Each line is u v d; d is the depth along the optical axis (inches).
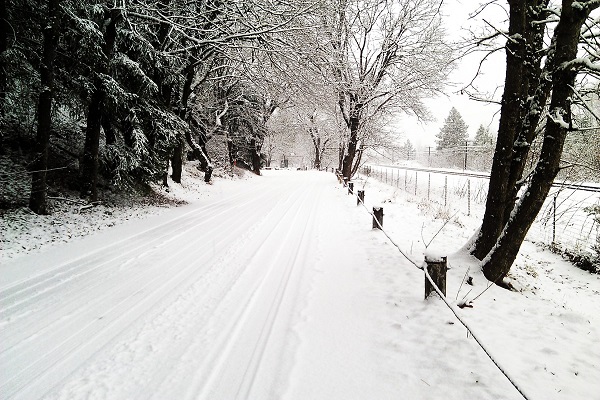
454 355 159.5
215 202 640.4
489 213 279.7
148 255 302.5
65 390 135.2
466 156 1689.2
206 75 753.0
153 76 569.9
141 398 131.6
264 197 724.7
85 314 195.3
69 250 306.8
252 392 135.8
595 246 412.8
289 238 368.5
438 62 789.9
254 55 613.0
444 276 204.2
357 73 963.3
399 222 452.4
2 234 309.9
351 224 439.5
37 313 195.0
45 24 365.4
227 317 194.5
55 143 520.7
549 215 561.0
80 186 475.5
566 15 207.6
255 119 1304.1
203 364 152.3
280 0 537.0
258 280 249.3
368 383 143.2
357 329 185.0
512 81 259.4
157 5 524.1
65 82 434.6
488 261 262.4
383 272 265.6
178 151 729.0
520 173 279.7
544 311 215.0
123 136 493.4
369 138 1173.1
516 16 251.4
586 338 182.1
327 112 1153.4
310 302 215.6
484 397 132.9
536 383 140.9
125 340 170.1
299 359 157.5
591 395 135.6
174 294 223.5
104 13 424.8
